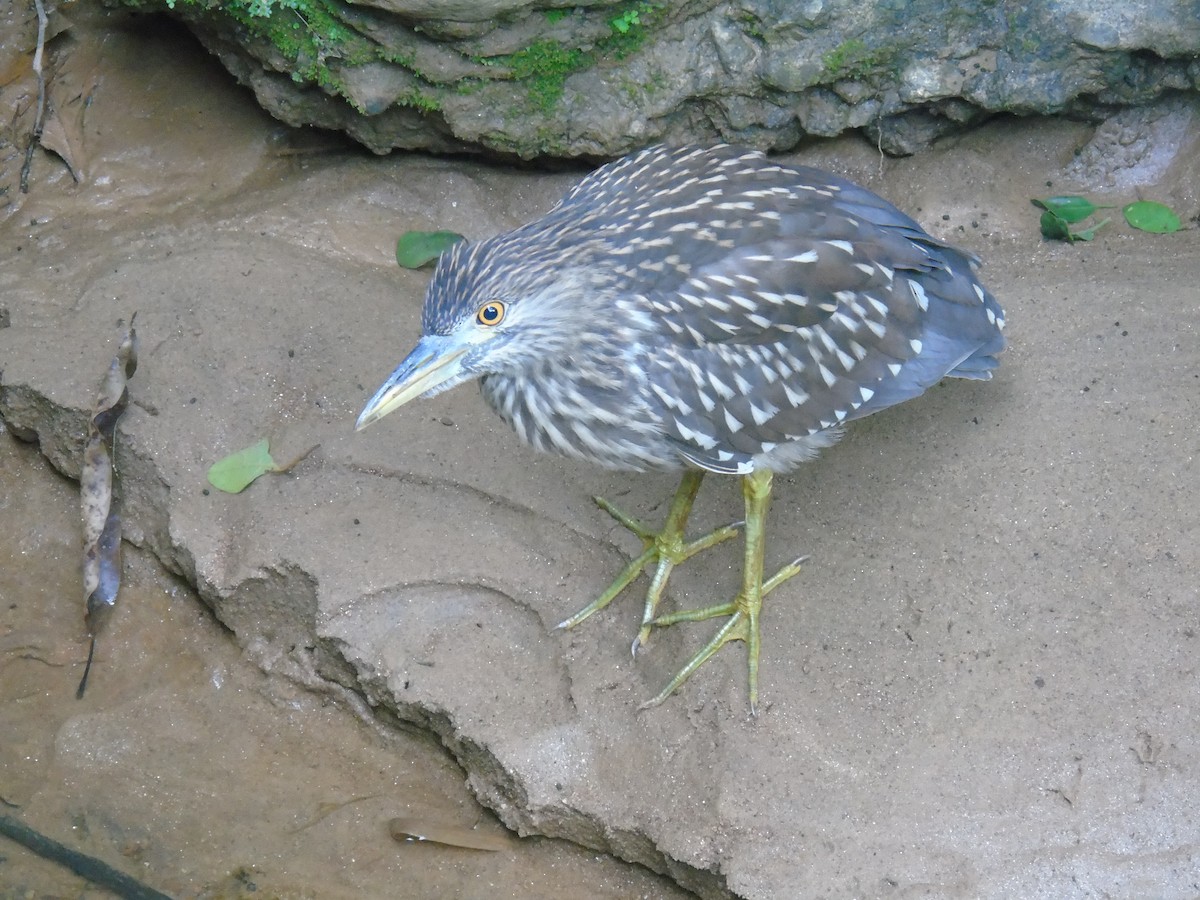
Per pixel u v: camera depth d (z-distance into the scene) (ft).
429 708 16.83
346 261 21.35
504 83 20.54
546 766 16.33
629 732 16.53
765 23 20.31
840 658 16.70
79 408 19.06
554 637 17.22
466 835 16.70
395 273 21.25
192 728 17.61
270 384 19.34
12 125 22.44
